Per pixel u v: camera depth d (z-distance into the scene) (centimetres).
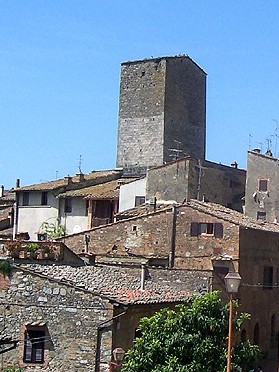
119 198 6756
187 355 2681
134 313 3259
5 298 3250
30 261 3753
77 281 3350
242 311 4850
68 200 7156
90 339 3116
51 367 3155
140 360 2683
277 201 6406
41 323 3183
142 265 4181
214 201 6706
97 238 5216
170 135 8194
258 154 6531
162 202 6481
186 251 4962
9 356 3206
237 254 4828
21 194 7412
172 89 8238
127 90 8412
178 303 3634
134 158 8300
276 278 5469
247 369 2786
